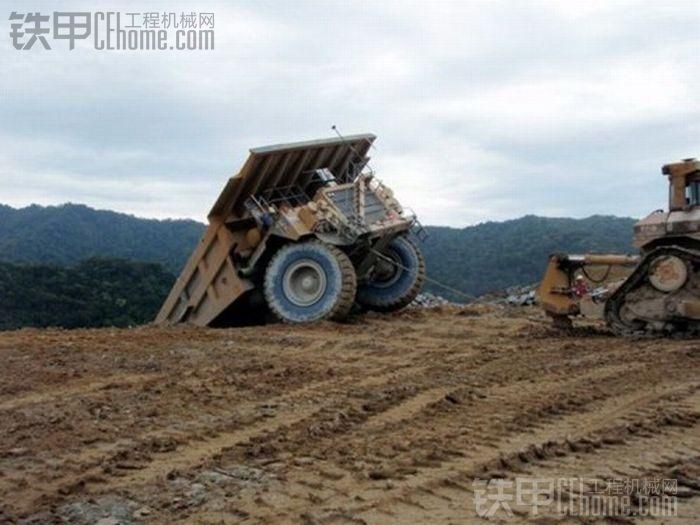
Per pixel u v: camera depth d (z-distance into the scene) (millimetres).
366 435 6445
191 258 16562
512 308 17781
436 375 8984
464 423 6770
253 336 12898
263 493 5039
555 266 12719
